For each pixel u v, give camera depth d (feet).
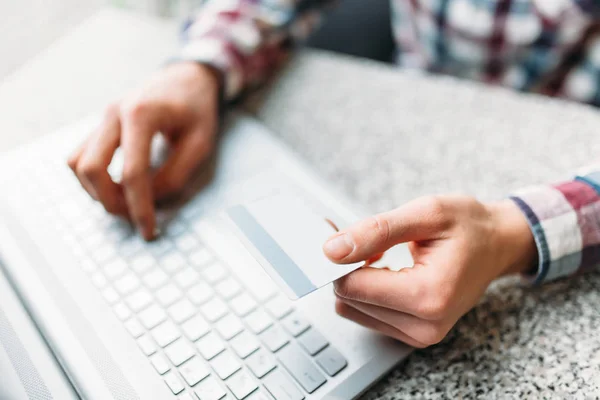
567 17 2.21
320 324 1.32
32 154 1.86
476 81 2.71
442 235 1.23
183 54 2.06
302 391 1.20
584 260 1.41
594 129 1.85
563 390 1.21
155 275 1.46
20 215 1.65
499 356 1.29
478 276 1.24
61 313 1.38
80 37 2.62
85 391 1.22
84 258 1.52
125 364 1.26
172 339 1.31
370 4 3.00
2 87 2.31
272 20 2.22
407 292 1.15
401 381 1.26
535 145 1.82
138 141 1.62
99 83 2.28
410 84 2.15
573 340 1.31
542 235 1.36
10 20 3.07
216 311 1.36
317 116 2.04
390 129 1.95
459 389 1.23
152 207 1.58
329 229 1.27
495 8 2.36
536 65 2.45
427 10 2.60
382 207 1.66
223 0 2.26
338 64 2.31
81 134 1.93
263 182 1.69
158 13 3.41
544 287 1.44
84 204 1.68
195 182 1.73
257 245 1.20
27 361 1.29
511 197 1.46
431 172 1.77
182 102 1.81
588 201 1.40
